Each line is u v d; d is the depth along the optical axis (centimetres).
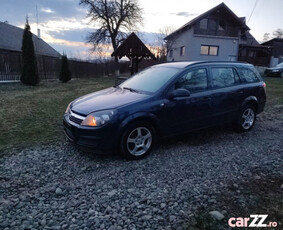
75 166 307
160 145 389
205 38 2430
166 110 345
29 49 1241
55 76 1750
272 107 725
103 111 305
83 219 204
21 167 301
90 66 2166
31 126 479
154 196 240
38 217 206
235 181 271
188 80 376
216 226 194
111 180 272
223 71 429
